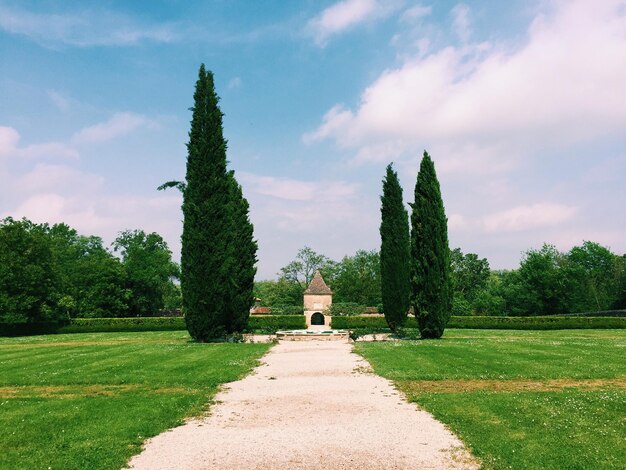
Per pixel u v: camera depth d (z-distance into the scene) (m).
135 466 8.05
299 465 7.94
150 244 84.62
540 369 17.31
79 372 17.72
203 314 30.78
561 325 50.31
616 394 12.50
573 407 11.13
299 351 25.59
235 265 38.34
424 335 32.69
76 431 9.88
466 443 8.98
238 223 39.81
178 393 14.09
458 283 89.44
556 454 8.15
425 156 33.16
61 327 52.78
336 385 15.26
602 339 30.91
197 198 31.31
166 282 81.50
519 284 72.25
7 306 49.81
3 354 25.09
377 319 57.03
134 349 25.45
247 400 13.15
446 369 17.73
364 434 9.66
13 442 9.22
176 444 9.19
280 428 10.20
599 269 89.12
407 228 39.28
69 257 81.69
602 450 8.28
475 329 50.16
